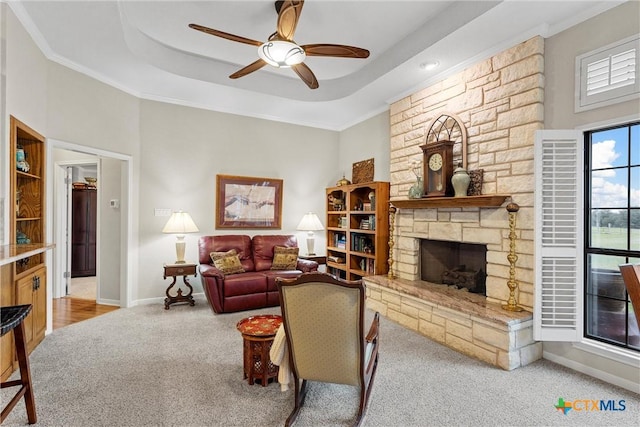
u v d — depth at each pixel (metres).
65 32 3.07
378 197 4.62
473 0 2.76
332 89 4.82
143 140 4.58
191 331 3.55
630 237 2.53
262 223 5.48
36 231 3.26
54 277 5.01
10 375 2.54
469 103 3.50
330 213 5.80
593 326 2.76
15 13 2.69
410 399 2.28
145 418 2.04
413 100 4.26
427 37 3.24
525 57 2.97
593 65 2.61
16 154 2.88
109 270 4.64
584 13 2.64
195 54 4.07
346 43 3.66
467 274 3.68
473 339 2.98
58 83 3.51
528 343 2.84
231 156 5.25
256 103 4.97
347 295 1.86
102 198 4.70
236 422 2.02
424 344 3.26
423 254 4.23
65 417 2.04
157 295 4.71
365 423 2.02
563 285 2.79
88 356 2.91
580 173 2.71
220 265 4.48
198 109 4.98
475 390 2.40
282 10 2.37
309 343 1.98
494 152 3.23
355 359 1.96
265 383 2.43
